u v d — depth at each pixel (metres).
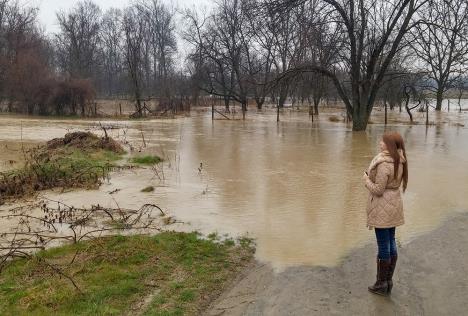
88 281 5.57
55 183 10.99
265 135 23.31
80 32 68.94
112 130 26.02
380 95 56.19
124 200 9.67
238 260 6.43
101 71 82.44
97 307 4.95
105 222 8.10
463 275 5.95
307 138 21.92
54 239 7.25
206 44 51.78
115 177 11.94
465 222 8.20
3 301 5.08
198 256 6.50
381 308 5.11
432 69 48.31
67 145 16.20
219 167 13.52
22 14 50.31
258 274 6.00
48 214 8.61
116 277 5.68
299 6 25.56
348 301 5.27
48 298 5.07
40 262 6.11
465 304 5.21
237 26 48.91
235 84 52.16
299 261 6.43
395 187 5.30
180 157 15.42
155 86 69.56
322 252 6.75
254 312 5.04
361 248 6.91
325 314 4.98
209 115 42.22
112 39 81.25
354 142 20.36
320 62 28.31
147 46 72.56
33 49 45.78
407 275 5.96
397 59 42.50
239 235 7.45
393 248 5.41
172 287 5.53
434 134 24.33
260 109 50.78
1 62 41.84
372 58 25.78
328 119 36.22
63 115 39.47
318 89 44.47
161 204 9.34
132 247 6.62
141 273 5.84
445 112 50.84
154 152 16.59
